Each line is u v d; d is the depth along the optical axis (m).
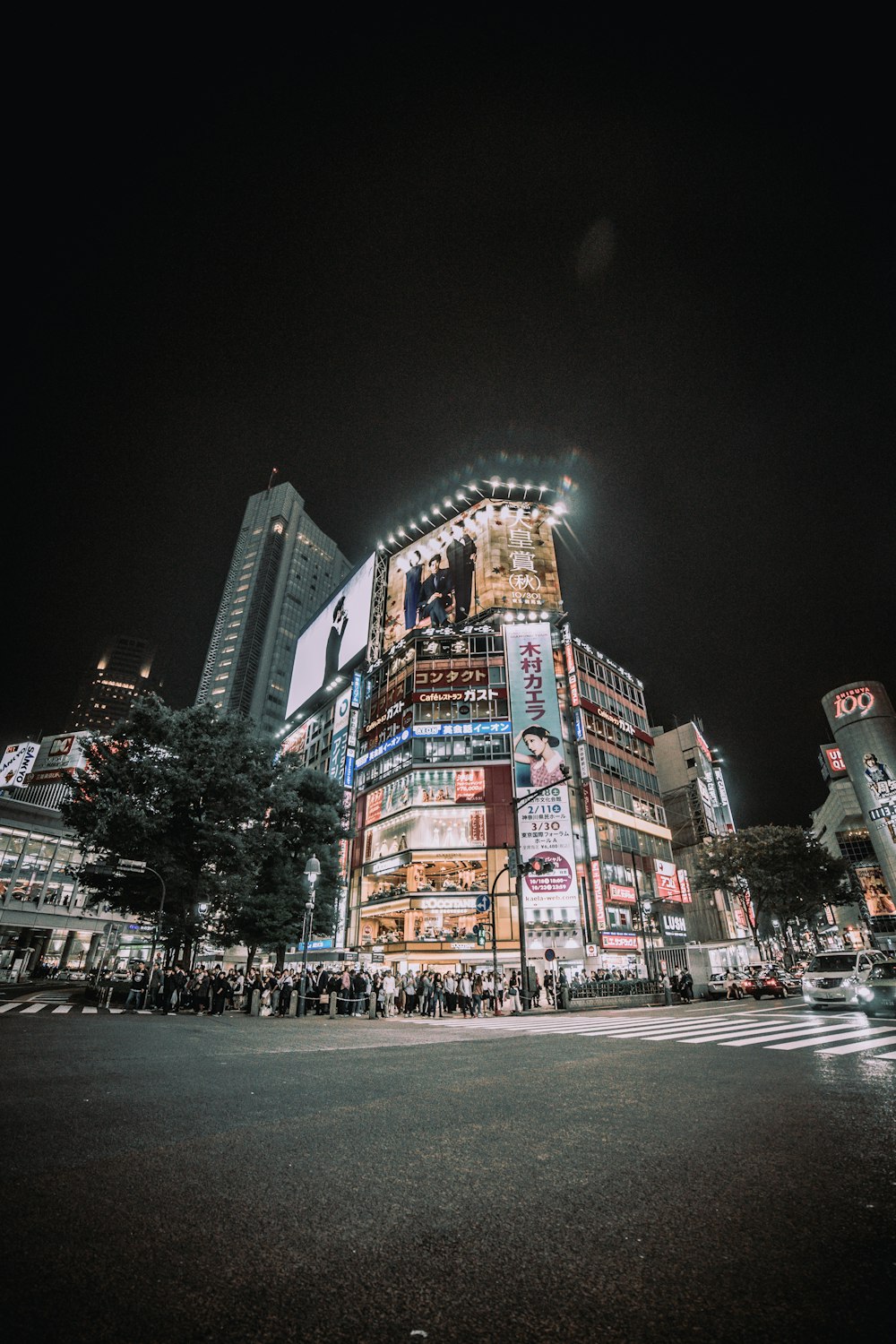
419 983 22.25
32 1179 3.69
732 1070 7.88
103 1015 18.23
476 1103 6.10
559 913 37.22
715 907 56.28
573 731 45.25
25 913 52.72
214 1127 5.05
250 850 26.59
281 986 21.80
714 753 72.56
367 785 47.41
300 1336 2.16
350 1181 3.83
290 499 147.75
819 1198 3.48
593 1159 4.27
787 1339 2.14
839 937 82.06
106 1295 2.41
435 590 55.00
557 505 55.84
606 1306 2.38
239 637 125.94
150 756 24.77
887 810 76.88
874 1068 7.70
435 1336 2.18
